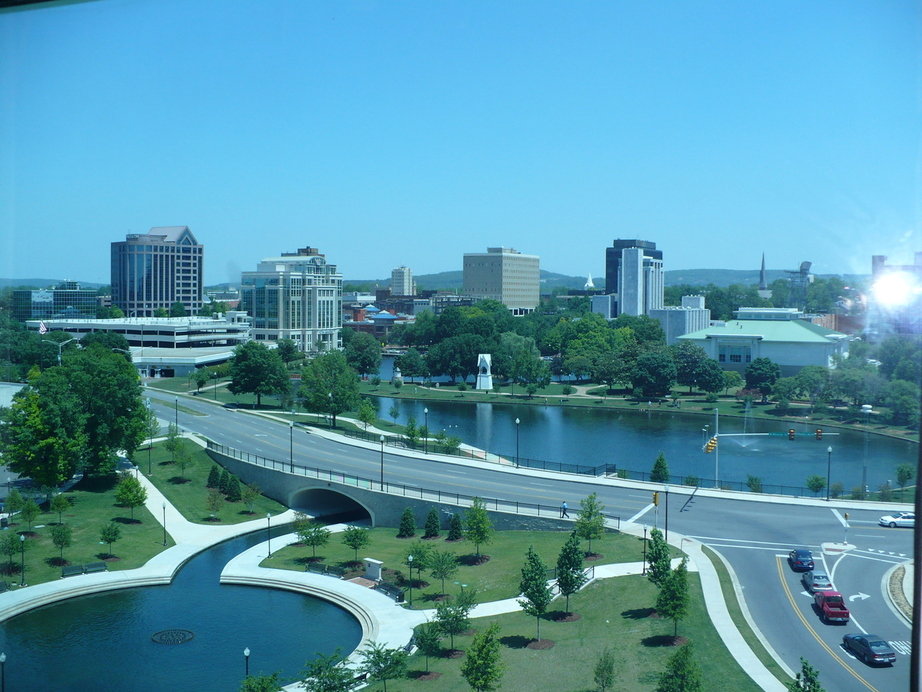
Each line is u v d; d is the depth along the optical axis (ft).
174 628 229.04
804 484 375.25
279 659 209.97
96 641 220.64
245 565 274.36
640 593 218.38
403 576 256.73
